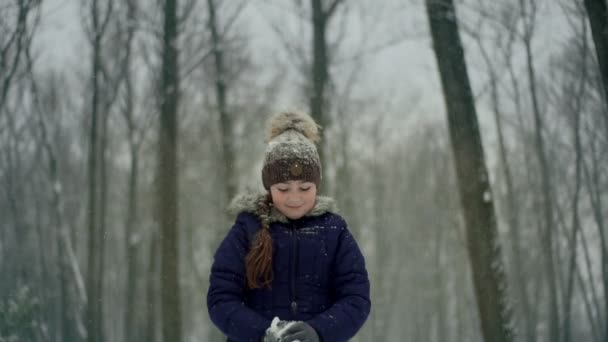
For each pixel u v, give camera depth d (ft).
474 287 22.79
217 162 53.42
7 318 24.59
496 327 21.91
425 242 97.96
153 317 49.42
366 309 6.03
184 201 66.74
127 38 42.70
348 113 64.23
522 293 52.13
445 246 95.14
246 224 6.37
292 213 6.27
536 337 53.01
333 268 6.35
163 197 35.99
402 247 104.63
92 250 43.80
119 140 54.24
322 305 6.18
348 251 6.35
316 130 7.02
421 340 106.63
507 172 52.34
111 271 83.35
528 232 59.47
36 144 47.91
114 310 81.87
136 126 47.70
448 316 104.68
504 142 56.49
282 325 5.38
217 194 59.36
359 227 78.02
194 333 95.81
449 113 23.86
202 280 74.49
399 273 107.04
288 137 6.51
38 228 48.26
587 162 45.62
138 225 54.49
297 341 5.24
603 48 18.76
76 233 55.47
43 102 44.24
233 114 43.21
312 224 6.38
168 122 37.32
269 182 6.31
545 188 45.93
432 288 101.14
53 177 42.11
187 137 54.39
